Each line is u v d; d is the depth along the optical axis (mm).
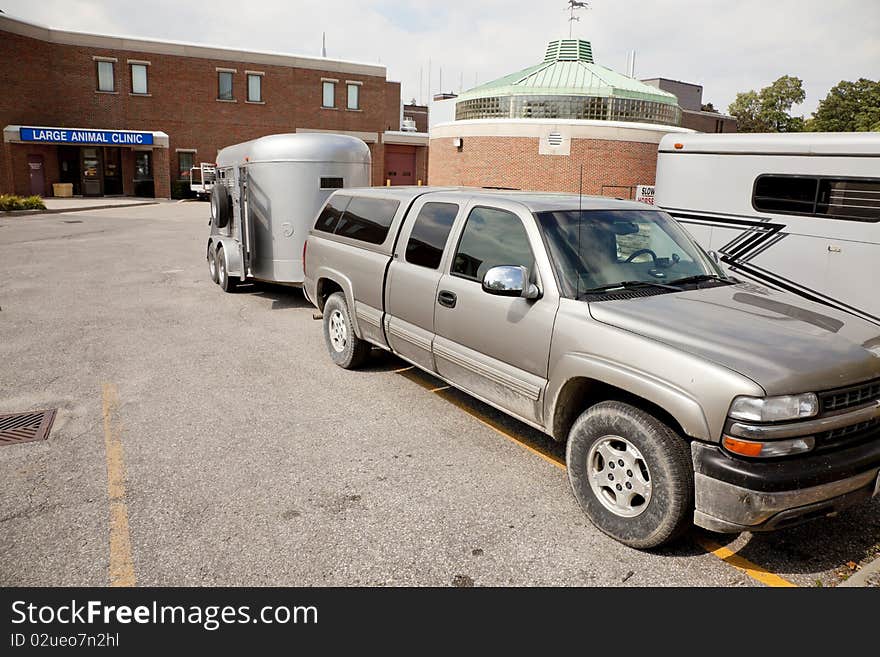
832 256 7688
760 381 3100
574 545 3676
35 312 9273
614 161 24969
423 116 64500
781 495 3062
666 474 3355
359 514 3977
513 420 5520
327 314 6941
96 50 34562
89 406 5715
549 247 4281
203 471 4508
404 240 5656
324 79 39969
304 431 5219
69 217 24516
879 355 3719
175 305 10000
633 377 3473
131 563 3473
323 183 9914
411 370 6855
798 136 7918
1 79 31359
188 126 37219
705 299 4117
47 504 4043
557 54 29797
